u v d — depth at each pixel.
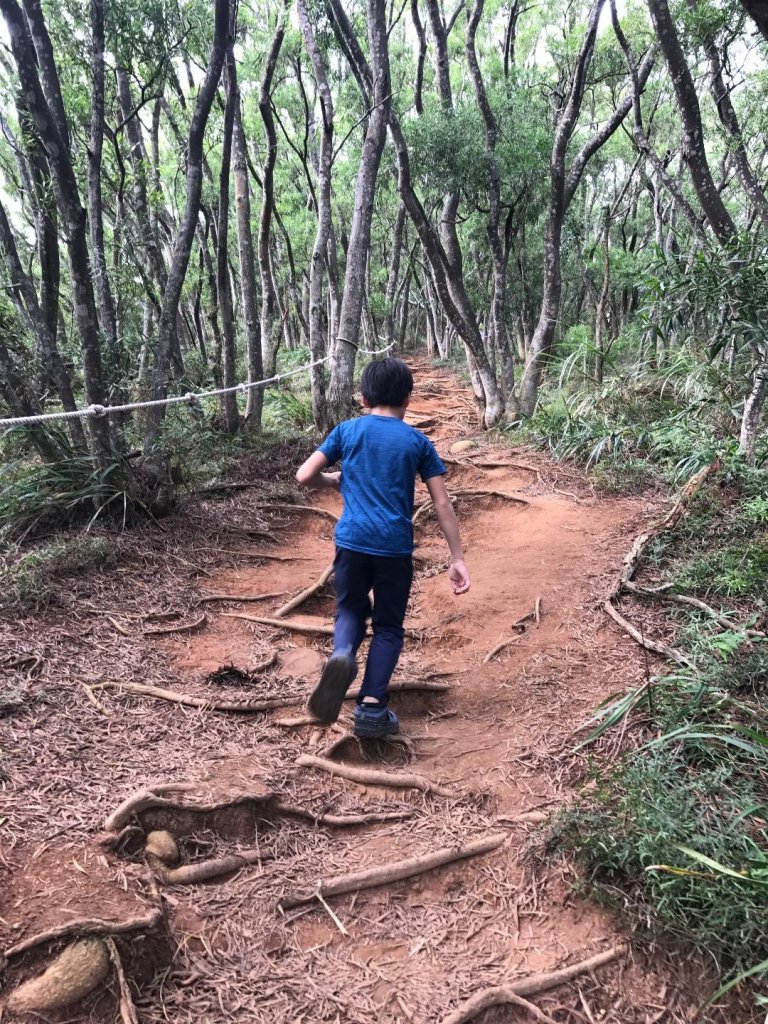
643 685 3.16
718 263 4.25
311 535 5.88
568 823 2.38
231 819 2.41
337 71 12.38
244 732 2.97
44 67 4.56
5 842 2.07
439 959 2.06
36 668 3.15
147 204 8.66
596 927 2.11
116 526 5.03
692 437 6.28
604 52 10.05
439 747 3.08
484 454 7.93
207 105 5.36
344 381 7.68
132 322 9.36
